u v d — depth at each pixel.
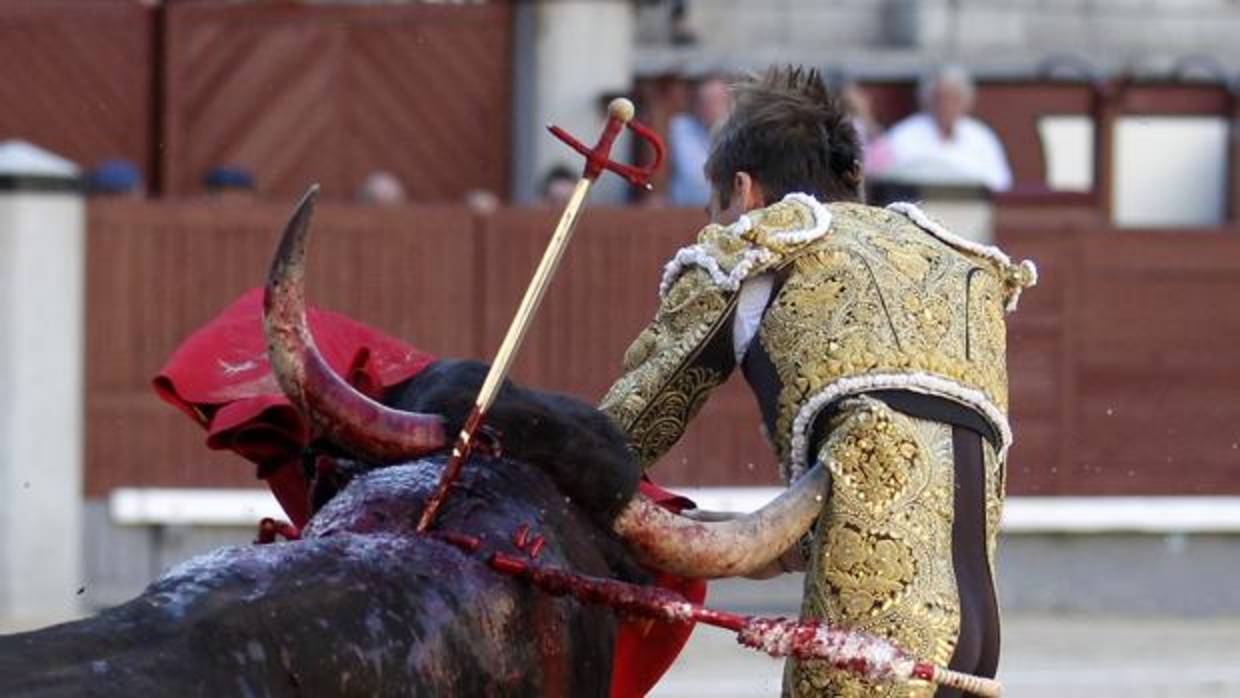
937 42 32.69
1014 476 24.00
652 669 8.21
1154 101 28.61
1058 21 33.47
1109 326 24.14
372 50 26.30
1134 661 20.19
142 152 25.83
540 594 7.26
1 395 21.98
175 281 22.58
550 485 7.53
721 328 8.17
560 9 25.91
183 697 6.19
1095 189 27.66
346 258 22.92
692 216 23.34
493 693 7.02
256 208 22.75
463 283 23.11
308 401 7.25
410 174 26.41
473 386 7.47
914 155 25.08
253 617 6.50
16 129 25.52
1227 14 34.34
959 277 8.16
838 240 8.11
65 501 22.22
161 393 8.45
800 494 7.78
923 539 7.80
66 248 22.12
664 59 30.52
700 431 23.11
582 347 23.27
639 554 7.66
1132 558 24.12
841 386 7.90
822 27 32.53
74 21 25.59
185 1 25.88
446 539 7.17
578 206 7.69
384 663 6.71
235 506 22.72
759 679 18.31
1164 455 24.20
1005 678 19.05
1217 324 24.27
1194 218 28.80
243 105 26.00
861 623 7.72
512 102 26.44
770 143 8.49
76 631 6.24
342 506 7.35
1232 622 23.28
